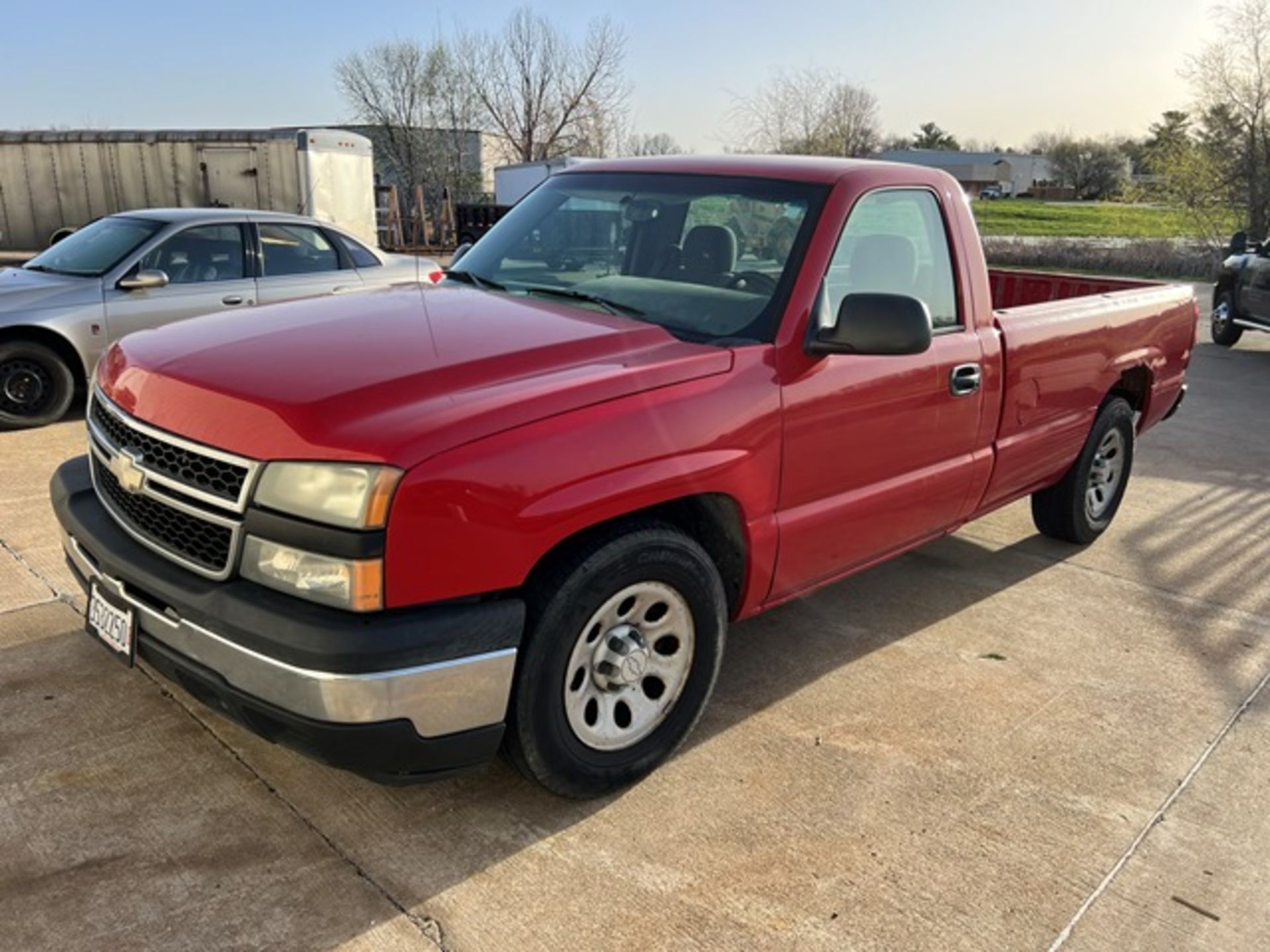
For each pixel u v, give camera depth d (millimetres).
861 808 3080
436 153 42969
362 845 2795
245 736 3277
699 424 2941
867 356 3357
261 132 21734
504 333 3039
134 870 2643
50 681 3557
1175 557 5398
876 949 2514
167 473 2668
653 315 3391
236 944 2416
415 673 2424
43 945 2375
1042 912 2670
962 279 4020
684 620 3090
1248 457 7703
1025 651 4211
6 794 2922
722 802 3076
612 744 2996
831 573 3691
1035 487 4914
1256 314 13312
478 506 2461
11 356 7016
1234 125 26781
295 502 2408
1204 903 2732
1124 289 5988
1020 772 3318
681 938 2516
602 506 2701
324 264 8406
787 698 3727
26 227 19219
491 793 3062
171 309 7566
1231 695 3893
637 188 3963
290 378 2643
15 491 5684
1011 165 88562
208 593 2521
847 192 3537
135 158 19125
